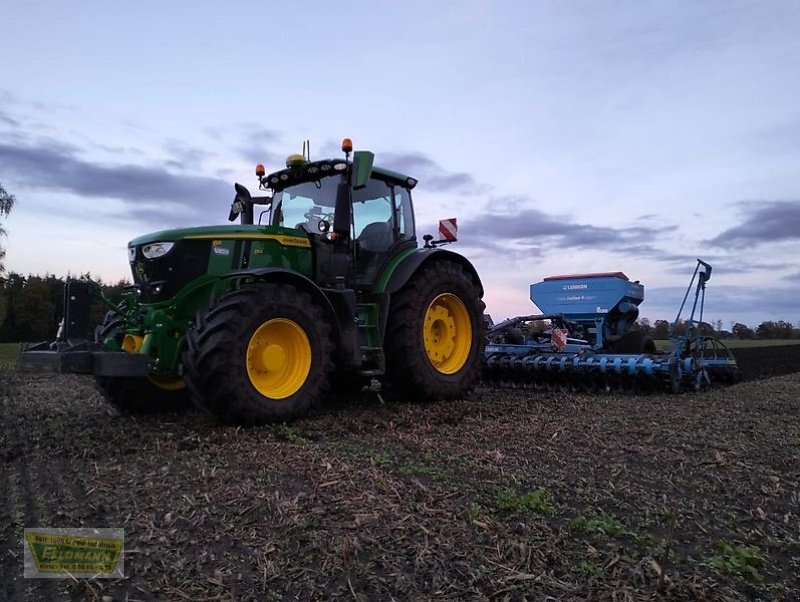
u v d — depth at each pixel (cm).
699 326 816
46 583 216
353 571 218
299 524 257
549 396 701
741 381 959
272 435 441
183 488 315
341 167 579
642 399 688
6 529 263
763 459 387
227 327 452
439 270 646
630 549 240
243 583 211
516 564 223
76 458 385
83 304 495
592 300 1023
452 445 419
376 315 595
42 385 812
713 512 288
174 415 545
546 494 302
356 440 433
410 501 290
